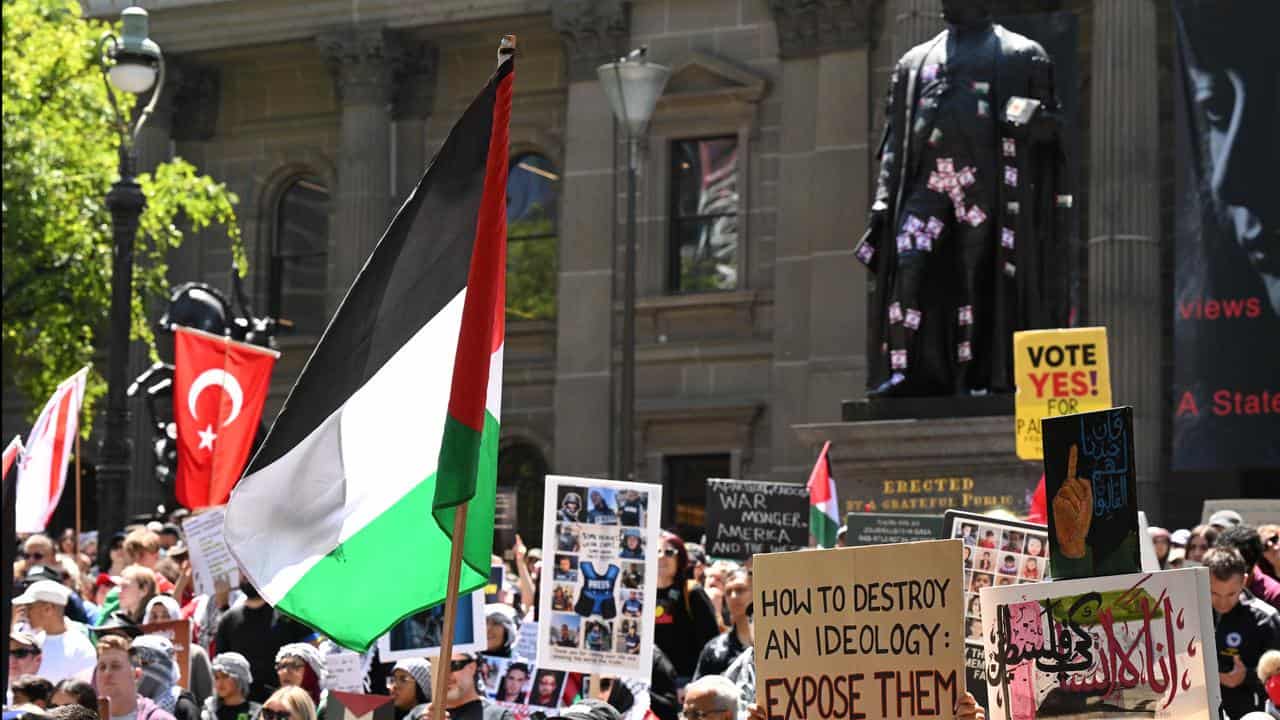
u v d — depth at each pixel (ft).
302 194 122.93
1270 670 27.30
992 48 44.93
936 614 20.45
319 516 23.13
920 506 43.14
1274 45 81.15
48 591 36.27
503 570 42.86
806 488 48.03
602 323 110.11
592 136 110.93
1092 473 20.20
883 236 45.78
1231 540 33.63
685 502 108.58
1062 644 19.88
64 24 91.09
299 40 118.52
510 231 115.85
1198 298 80.94
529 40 115.75
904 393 45.14
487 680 35.76
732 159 108.68
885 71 103.35
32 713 24.07
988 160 44.32
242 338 76.79
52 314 91.56
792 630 20.90
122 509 62.64
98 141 92.38
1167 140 99.19
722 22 108.58
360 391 23.36
